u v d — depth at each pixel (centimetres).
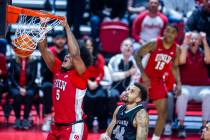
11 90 1838
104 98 1834
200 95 1833
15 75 1848
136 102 1241
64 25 1191
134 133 1223
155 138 1680
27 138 1728
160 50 1656
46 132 1819
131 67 1861
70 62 1234
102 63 1836
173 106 1833
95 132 1833
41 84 1872
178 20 2070
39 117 1903
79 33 2130
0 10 933
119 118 1239
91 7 2091
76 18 2130
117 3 2047
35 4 2297
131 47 1855
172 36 1639
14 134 1773
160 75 1670
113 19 2052
